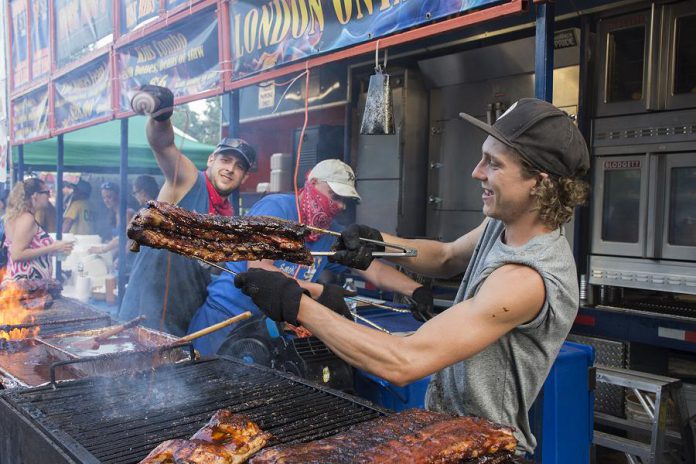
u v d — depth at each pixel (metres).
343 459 1.51
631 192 4.38
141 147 8.38
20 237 5.53
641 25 4.23
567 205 1.77
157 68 5.35
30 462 1.97
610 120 4.46
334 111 6.88
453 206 5.70
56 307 4.45
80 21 6.55
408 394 3.04
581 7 4.55
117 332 3.46
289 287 1.77
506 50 4.98
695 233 4.04
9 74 8.69
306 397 2.33
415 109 5.84
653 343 4.03
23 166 8.50
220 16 4.50
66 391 2.34
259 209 4.13
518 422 1.94
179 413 2.13
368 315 3.95
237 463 1.64
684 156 4.06
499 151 1.74
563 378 2.91
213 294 4.37
